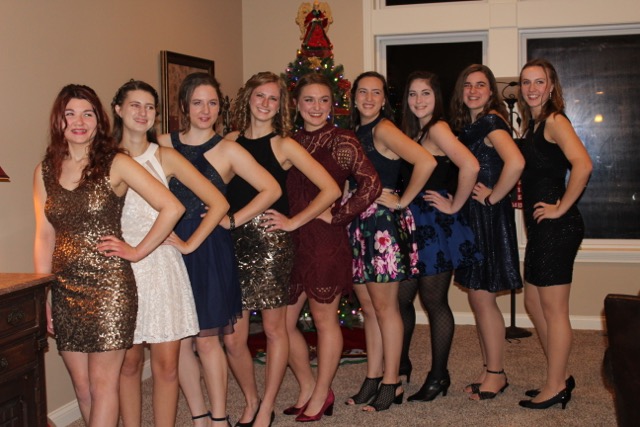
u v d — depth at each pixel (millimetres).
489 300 3572
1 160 3107
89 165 2342
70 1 3541
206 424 3035
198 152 2854
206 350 2877
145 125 2592
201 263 2779
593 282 5223
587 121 5312
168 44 4508
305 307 4699
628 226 5301
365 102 3287
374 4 5484
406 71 5586
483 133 3406
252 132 3041
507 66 5219
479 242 3465
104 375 2400
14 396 2242
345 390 3822
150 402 3662
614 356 1981
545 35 5305
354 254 3332
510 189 3314
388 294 3340
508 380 3902
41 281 2303
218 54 5258
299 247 3119
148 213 2566
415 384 3891
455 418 3330
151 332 2529
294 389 3867
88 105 2361
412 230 3352
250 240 2965
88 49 3682
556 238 3281
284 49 5660
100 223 2357
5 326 2180
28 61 3256
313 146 3146
